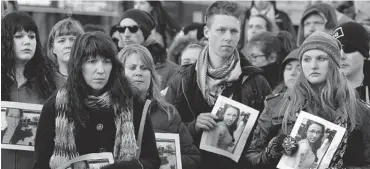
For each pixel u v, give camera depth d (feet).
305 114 15.88
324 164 15.55
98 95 14.35
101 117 14.20
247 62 18.71
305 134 15.76
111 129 14.25
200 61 18.57
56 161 13.93
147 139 14.60
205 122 17.49
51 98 14.32
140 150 14.47
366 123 15.93
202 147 17.53
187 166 17.12
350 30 18.33
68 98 14.02
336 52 16.08
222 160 17.92
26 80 17.02
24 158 16.51
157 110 17.38
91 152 14.11
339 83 16.02
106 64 14.15
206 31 18.80
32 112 16.43
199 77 18.43
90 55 13.99
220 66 18.43
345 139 15.61
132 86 14.79
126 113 14.28
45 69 17.25
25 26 16.80
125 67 17.33
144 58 17.34
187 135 17.47
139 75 17.25
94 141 14.11
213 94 18.34
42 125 14.15
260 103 18.04
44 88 17.07
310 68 16.02
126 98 14.37
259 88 18.24
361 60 18.45
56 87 17.29
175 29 27.71
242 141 17.43
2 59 16.79
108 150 14.20
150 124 14.78
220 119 17.61
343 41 18.29
